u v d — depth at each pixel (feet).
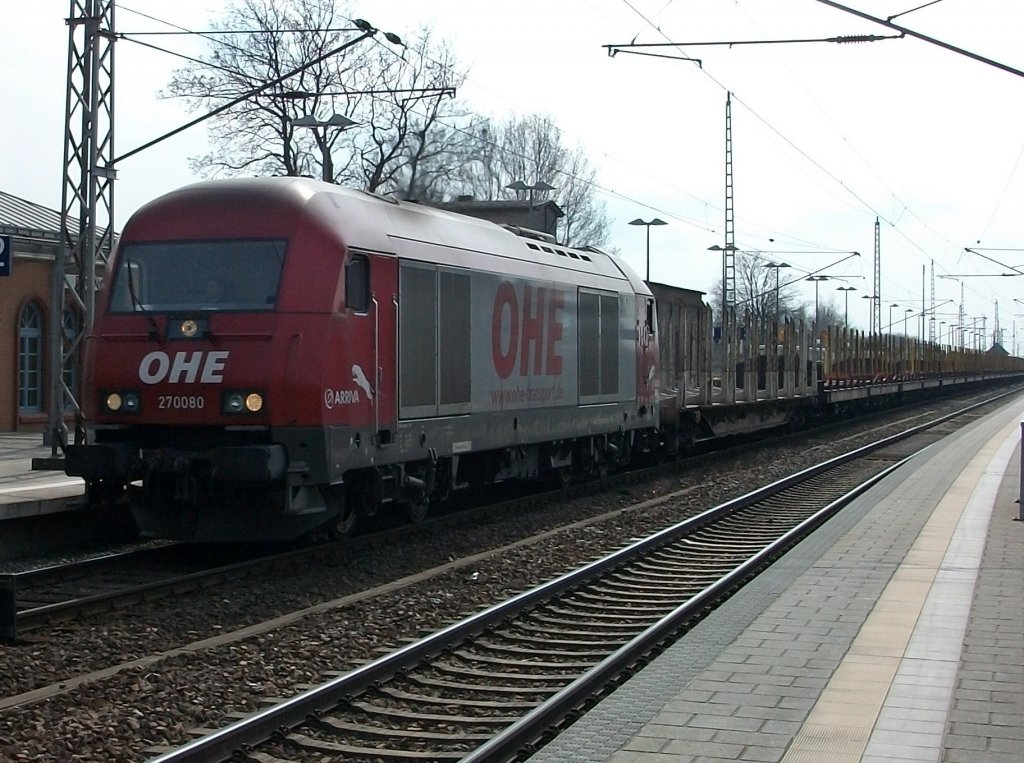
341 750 21.99
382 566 42.63
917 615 29.84
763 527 53.26
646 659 28.17
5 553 44.39
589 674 25.00
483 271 52.13
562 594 36.78
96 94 69.82
